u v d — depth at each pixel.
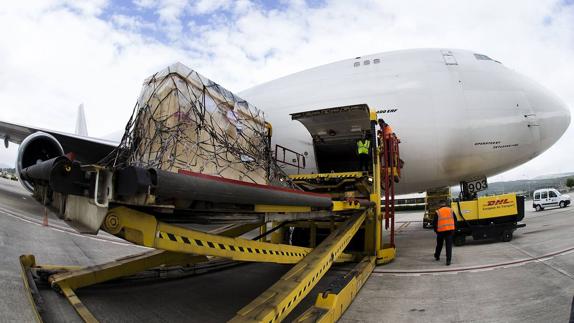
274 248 4.66
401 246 11.84
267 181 6.87
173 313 4.36
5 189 20.09
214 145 4.81
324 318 3.87
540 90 13.55
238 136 6.07
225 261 7.16
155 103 4.50
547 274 6.45
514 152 13.06
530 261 7.72
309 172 13.49
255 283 6.11
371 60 14.03
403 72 13.20
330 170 11.30
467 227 11.22
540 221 16.52
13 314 3.50
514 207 11.30
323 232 8.70
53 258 6.51
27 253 6.54
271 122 14.34
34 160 4.42
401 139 12.70
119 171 2.63
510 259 8.17
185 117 4.48
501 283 6.16
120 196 2.74
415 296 5.71
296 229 9.20
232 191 3.51
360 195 8.77
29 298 3.95
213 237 3.71
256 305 3.50
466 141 12.60
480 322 4.43
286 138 13.97
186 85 4.72
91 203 2.83
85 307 3.93
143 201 2.63
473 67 13.06
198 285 5.79
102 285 5.05
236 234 5.82
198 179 3.09
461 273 7.17
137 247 9.10
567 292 5.30
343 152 10.88
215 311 4.57
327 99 13.62
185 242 3.36
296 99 14.23
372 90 13.16
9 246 6.79
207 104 5.15
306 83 14.56
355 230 7.05
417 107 12.62
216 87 5.79
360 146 9.06
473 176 14.15
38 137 4.33
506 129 12.66
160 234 3.15
